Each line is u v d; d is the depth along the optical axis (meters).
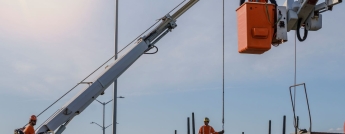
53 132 13.59
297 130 8.93
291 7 10.01
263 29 9.12
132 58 14.61
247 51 9.43
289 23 9.98
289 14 9.88
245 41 9.21
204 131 15.56
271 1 10.16
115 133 25.08
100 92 14.22
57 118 13.66
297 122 8.97
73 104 13.80
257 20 9.22
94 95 14.06
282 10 9.42
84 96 13.92
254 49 9.25
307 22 10.15
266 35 9.12
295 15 9.83
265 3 9.30
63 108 13.77
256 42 9.15
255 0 9.91
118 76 14.44
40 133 13.44
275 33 9.45
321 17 10.11
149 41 14.86
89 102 14.02
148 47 14.88
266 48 9.18
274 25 9.39
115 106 25.14
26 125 14.80
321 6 9.86
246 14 9.22
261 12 9.25
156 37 15.04
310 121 8.50
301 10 9.90
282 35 9.38
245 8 9.25
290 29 10.27
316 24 10.03
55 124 13.62
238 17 9.55
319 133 8.43
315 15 9.99
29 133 14.49
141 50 14.71
